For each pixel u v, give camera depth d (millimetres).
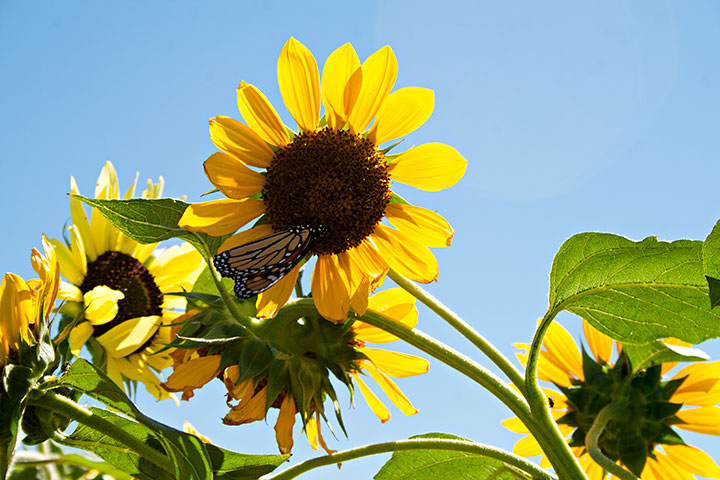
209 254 805
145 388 961
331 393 824
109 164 998
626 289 774
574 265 777
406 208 832
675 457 907
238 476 800
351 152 825
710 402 910
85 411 781
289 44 826
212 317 822
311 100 828
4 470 758
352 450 810
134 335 954
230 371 816
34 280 790
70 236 976
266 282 804
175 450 780
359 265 828
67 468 873
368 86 827
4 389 761
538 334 789
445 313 812
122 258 992
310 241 818
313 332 826
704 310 766
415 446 813
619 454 911
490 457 810
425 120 830
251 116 826
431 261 829
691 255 756
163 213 799
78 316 808
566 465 774
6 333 771
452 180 828
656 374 917
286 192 819
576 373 928
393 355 835
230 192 815
